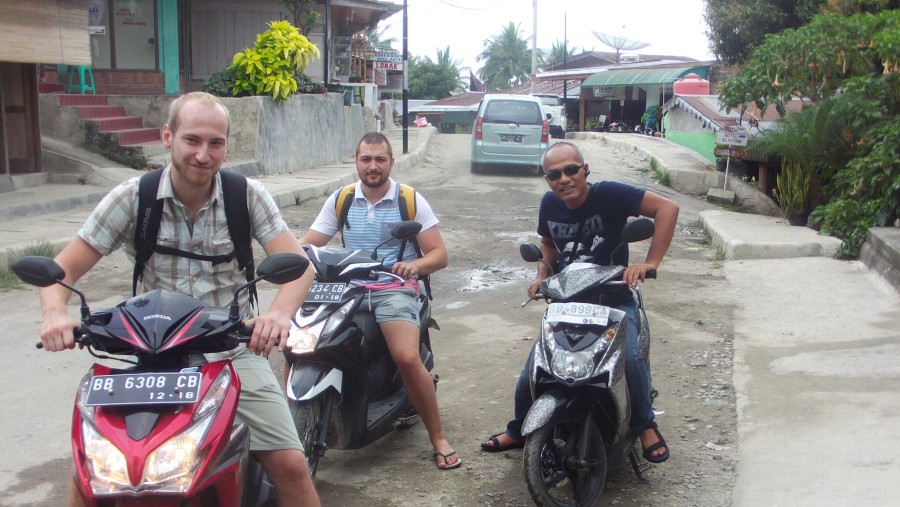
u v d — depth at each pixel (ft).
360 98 76.79
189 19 63.82
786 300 26.04
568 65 178.50
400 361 14.67
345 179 53.72
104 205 9.94
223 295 10.47
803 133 37.60
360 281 14.38
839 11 50.75
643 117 106.32
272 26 54.24
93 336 8.95
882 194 32.53
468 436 16.78
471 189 53.57
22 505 13.61
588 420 13.05
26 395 18.24
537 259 15.11
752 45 68.90
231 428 8.89
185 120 9.45
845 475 13.80
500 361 21.38
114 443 8.09
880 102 36.24
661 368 20.45
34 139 42.45
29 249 29.12
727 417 17.29
